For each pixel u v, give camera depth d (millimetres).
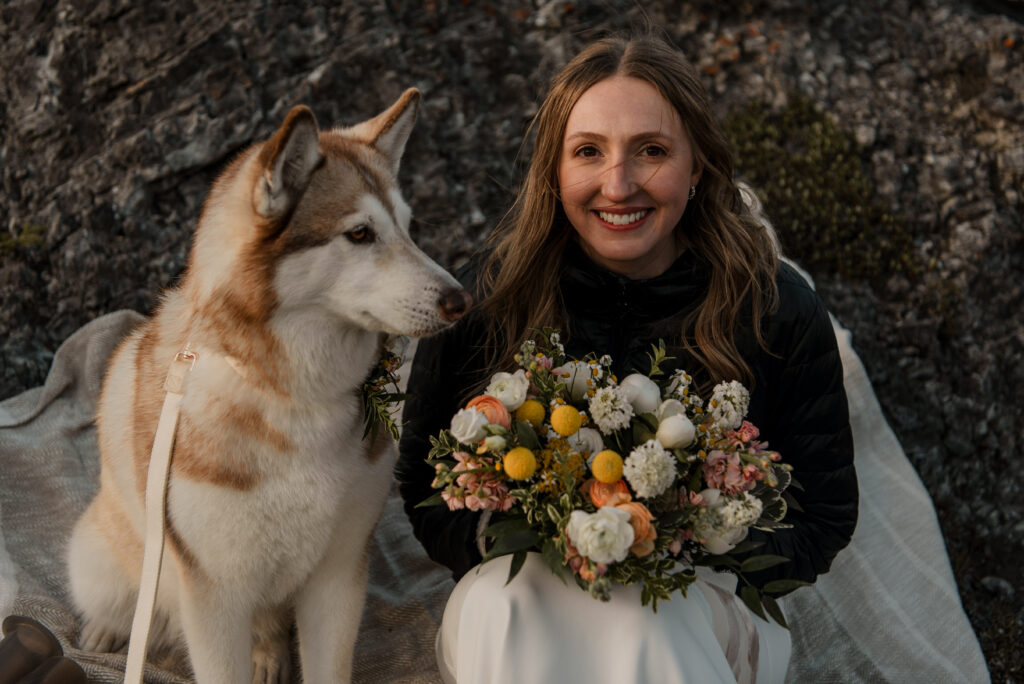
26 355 4191
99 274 4449
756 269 2445
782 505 2078
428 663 2836
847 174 5102
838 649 2990
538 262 2531
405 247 2301
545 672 1993
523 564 2074
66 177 4629
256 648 2824
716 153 2410
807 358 2484
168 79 4797
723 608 2211
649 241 2334
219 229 2250
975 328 4711
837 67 5559
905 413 4465
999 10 5941
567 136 2320
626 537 1740
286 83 4922
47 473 3543
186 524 2260
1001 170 5168
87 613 2791
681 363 2479
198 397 2234
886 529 3367
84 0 4879
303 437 2268
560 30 5430
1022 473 4363
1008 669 3453
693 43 5641
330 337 2270
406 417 2664
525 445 1947
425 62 5125
